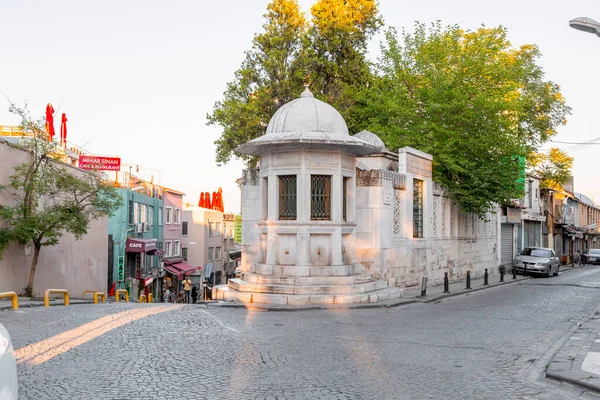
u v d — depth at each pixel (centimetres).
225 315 1406
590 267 4844
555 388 758
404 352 967
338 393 705
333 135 1748
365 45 3159
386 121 2744
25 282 2098
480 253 3081
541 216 4569
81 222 2086
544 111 3997
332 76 3062
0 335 395
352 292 1681
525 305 1741
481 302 1817
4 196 1906
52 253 2350
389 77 2714
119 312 1422
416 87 2633
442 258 2498
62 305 1781
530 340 1109
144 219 4425
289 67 2938
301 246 1730
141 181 4562
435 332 1180
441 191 2477
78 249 2659
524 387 757
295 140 1695
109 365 834
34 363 839
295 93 2892
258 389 716
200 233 6166
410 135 2456
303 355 930
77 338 1040
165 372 799
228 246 7188
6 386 363
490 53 2630
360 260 1906
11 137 3000
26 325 1189
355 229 1859
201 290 5469
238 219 5331
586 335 1161
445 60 2564
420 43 2680
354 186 1861
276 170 1769
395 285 2008
